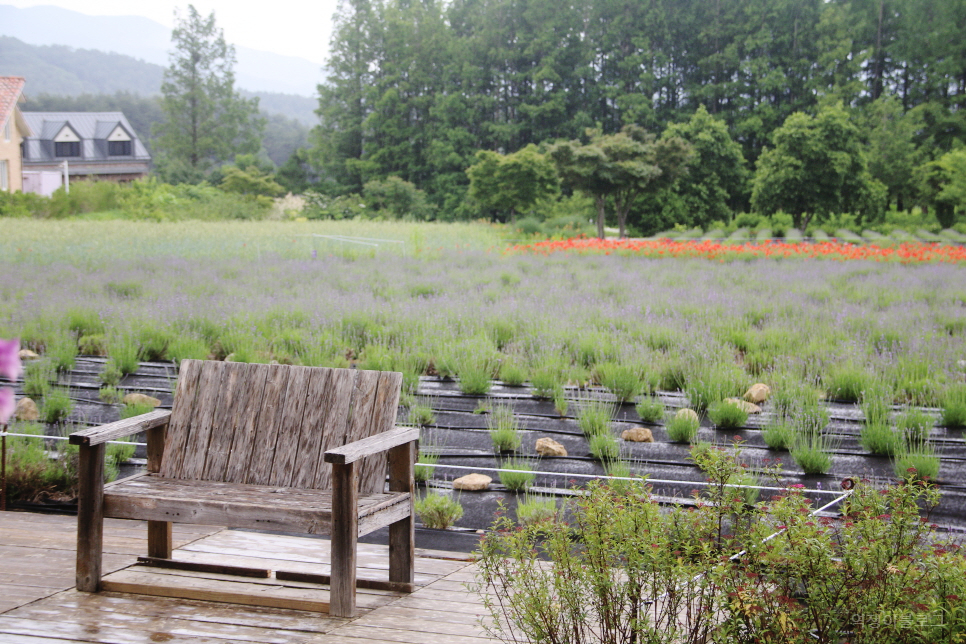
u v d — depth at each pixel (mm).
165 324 9312
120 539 3627
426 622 2727
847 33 59906
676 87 63531
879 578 2020
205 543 3635
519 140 62062
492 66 61938
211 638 2553
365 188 45438
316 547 3602
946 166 41250
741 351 9141
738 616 2059
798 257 19562
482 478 5230
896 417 6371
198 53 67125
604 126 61688
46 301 10336
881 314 10148
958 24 57750
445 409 7020
